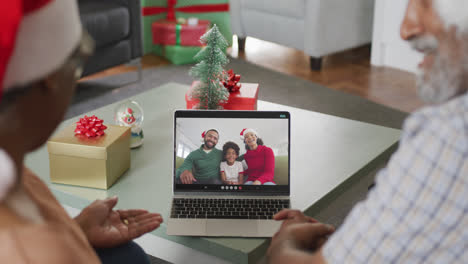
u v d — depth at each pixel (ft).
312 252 2.86
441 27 1.84
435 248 1.82
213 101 6.31
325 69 13.32
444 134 1.77
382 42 13.38
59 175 5.02
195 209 4.61
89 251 1.80
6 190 1.45
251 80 12.30
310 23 12.71
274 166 4.89
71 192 4.91
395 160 1.90
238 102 6.55
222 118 4.94
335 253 2.04
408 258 1.87
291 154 5.73
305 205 4.74
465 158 1.73
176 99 7.36
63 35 1.60
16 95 1.54
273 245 2.82
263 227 4.36
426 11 1.88
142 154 5.75
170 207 4.70
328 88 11.93
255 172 4.89
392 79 12.66
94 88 11.56
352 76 12.82
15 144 1.60
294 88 11.88
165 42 13.39
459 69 1.86
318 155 5.71
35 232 1.51
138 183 5.12
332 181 5.17
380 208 1.90
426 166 1.79
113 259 3.39
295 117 6.74
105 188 4.98
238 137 4.91
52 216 1.80
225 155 4.91
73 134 5.09
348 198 5.42
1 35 1.33
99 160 4.89
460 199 1.75
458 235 1.78
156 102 7.24
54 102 1.68
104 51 10.97
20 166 1.67
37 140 1.71
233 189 4.88
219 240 4.23
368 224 1.94
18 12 1.34
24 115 1.60
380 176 1.98
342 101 11.19
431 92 1.95
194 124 4.93
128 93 11.39
